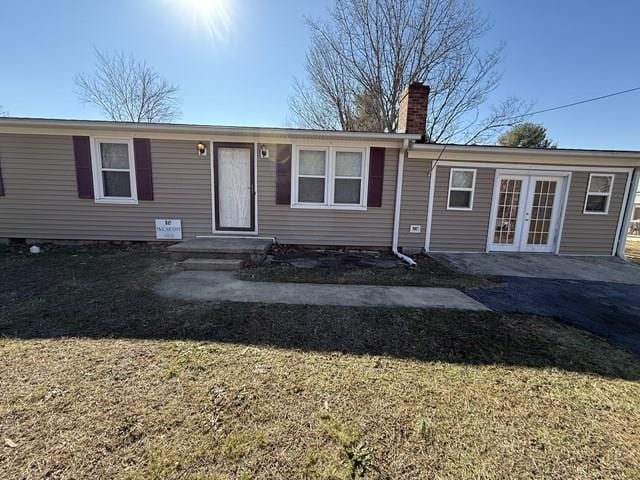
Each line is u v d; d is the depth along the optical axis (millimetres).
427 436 1779
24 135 6730
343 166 7223
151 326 3105
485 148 7152
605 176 7559
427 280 5211
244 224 7348
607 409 2090
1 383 2115
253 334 3012
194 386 2160
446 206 7504
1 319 3178
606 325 3609
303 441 1705
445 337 3115
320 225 7340
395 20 14711
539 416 1996
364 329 3225
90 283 4441
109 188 7066
